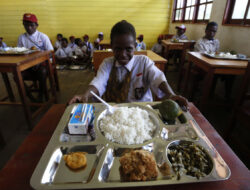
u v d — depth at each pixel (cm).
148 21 571
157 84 115
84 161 58
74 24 559
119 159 61
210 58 217
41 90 269
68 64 499
